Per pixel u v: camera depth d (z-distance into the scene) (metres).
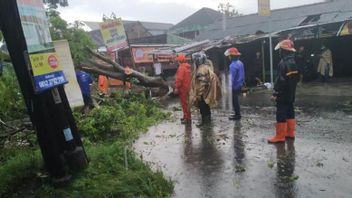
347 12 22.47
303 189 5.71
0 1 5.46
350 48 21.98
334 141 8.17
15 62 5.66
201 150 8.21
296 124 10.07
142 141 9.35
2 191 5.92
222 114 12.47
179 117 12.57
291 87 8.13
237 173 6.59
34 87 5.48
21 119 9.66
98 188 5.68
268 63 22.80
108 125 9.78
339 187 5.71
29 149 8.40
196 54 11.16
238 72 11.03
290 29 20.62
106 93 15.55
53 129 6.02
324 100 13.85
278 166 6.80
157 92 16.92
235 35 28.33
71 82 8.92
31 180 6.16
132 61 24.06
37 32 5.73
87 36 10.87
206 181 6.31
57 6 10.61
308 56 22.03
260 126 10.18
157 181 6.02
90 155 6.81
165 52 24.72
